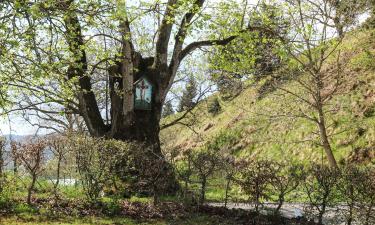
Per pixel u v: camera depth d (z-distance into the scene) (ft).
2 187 42.45
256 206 39.19
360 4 71.97
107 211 40.86
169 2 57.06
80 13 42.04
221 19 61.52
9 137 46.11
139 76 63.10
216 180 49.80
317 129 90.94
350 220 35.68
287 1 68.90
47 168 44.21
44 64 41.11
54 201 42.68
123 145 46.52
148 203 44.80
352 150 78.13
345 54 101.60
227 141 120.78
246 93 144.25
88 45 56.08
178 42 63.26
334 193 38.01
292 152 92.32
